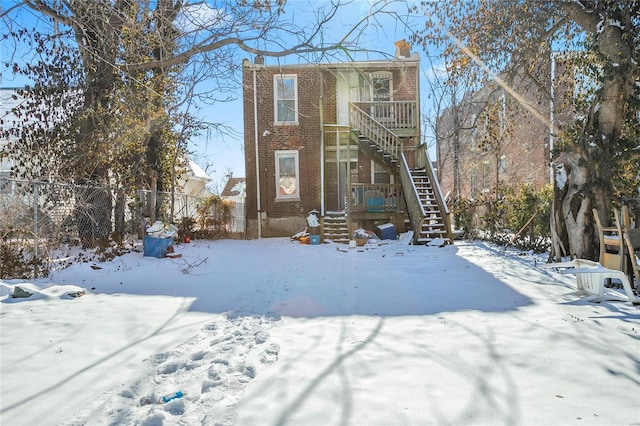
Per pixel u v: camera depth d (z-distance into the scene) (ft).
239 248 37.60
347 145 45.78
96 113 31.45
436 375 9.43
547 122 28.78
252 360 10.48
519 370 9.59
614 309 14.82
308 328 13.46
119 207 33.71
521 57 27.40
